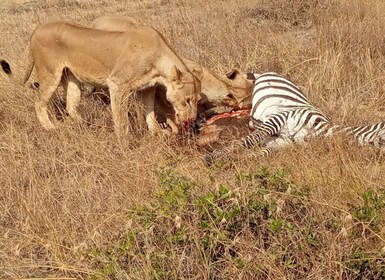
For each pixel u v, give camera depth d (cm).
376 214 698
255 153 989
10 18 2144
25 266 755
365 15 1627
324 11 1716
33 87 1234
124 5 2317
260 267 672
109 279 696
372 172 865
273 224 688
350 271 666
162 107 1208
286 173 784
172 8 2134
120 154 991
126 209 771
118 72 1117
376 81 1277
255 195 727
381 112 1221
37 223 819
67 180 910
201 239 700
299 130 1077
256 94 1179
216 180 805
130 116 1147
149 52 1111
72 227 802
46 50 1181
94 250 734
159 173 838
